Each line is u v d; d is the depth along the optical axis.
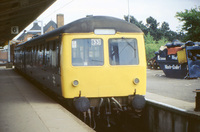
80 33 7.26
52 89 8.95
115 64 7.38
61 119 6.54
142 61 7.53
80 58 7.26
